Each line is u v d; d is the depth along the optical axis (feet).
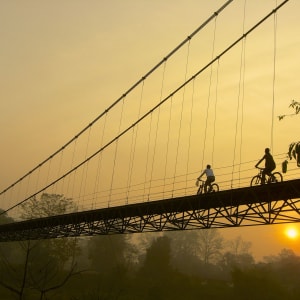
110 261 302.66
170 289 271.49
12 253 307.78
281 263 512.63
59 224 175.01
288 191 85.20
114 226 141.79
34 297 163.02
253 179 91.91
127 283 253.85
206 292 273.75
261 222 93.50
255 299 250.16
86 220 155.02
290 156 38.88
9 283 165.48
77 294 182.80
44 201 262.67
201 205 106.63
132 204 129.39
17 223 215.51
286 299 252.62
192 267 503.20
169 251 310.04
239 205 97.40
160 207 120.16
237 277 261.85
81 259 349.00
